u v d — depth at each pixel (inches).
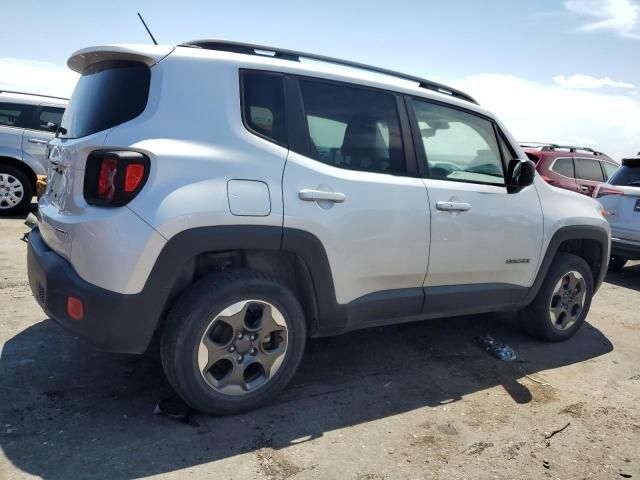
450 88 150.7
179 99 103.8
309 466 98.7
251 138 109.1
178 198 98.3
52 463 93.4
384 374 141.6
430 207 132.3
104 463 94.5
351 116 125.0
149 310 99.3
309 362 145.5
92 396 117.3
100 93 110.4
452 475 99.4
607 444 113.9
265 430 109.3
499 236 147.3
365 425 115.0
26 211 335.0
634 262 343.3
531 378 146.1
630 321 207.2
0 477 88.5
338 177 118.2
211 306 104.3
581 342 178.5
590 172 389.1
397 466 101.0
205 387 106.9
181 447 101.1
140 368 131.9
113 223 95.7
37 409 110.4
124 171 95.8
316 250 114.3
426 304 137.7
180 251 99.3
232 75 110.0
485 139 153.4
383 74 136.9
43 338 145.0
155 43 116.5
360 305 125.5
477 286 147.9
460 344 167.5
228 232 102.9
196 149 102.5
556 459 107.2
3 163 322.3
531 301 166.2
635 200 262.4
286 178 110.7
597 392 139.7
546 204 161.3
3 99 320.8
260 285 109.7
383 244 124.8
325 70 123.4
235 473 94.8
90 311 97.2
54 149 120.3
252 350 112.1
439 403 127.6
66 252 103.6
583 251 186.9
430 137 139.3
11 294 176.9
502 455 107.3
